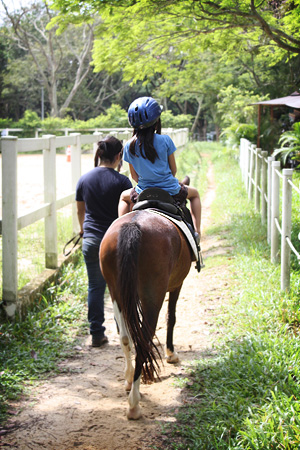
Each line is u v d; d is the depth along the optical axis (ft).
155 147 12.75
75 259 25.35
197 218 15.29
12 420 12.02
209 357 15.39
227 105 81.25
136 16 30.22
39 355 15.55
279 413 10.91
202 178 58.08
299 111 49.14
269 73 78.79
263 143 60.44
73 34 149.69
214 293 21.33
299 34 33.19
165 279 11.78
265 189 31.40
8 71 158.40
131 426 11.86
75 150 26.94
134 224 11.34
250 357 13.94
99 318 16.92
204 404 12.40
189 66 62.64
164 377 14.47
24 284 20.31
